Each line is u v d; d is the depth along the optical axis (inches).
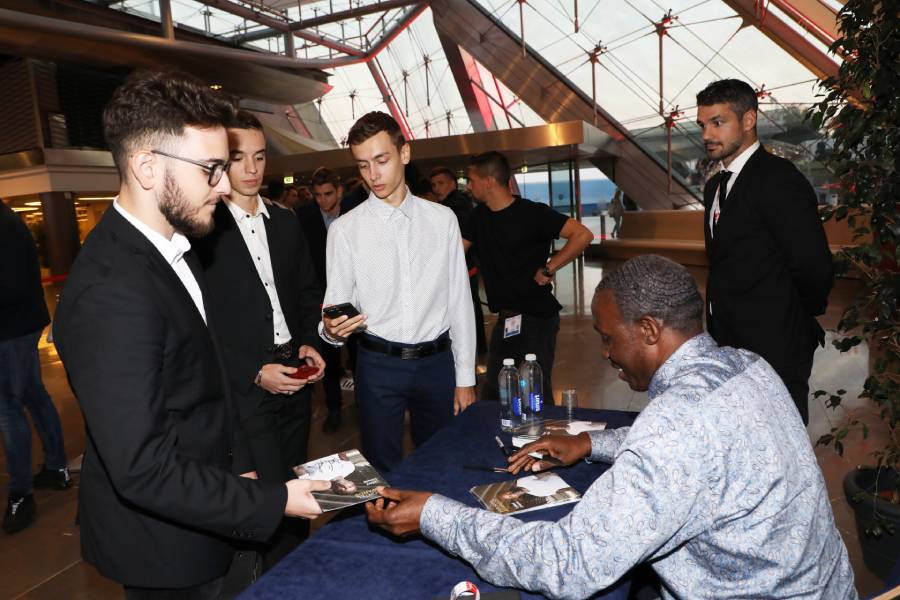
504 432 75.4
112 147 45.4
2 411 114.8
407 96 859.4
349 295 93.0
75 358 42.6
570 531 40.3
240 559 56.7
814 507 41.1
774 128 538.0
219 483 46.1
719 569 40.7
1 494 130.7
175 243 50.8
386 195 88.4
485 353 219.3
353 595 43.8
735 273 90.1
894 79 79.4
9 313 114.6
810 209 84.0
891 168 84.4
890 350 88.4
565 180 674.2
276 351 92.4
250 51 697.6
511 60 655.8
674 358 43.8
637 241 521.3
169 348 47.5
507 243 118.4
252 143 85.7
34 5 454.6
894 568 44.3
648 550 38.7
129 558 50.0
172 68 46.4
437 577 45.7
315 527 113.2
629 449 39.8
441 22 658.2
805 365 89.8
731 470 39.1
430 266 91.0
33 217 575.2
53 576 100.7
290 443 97.0
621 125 649.6
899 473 87.7
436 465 66.2
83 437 159.8
